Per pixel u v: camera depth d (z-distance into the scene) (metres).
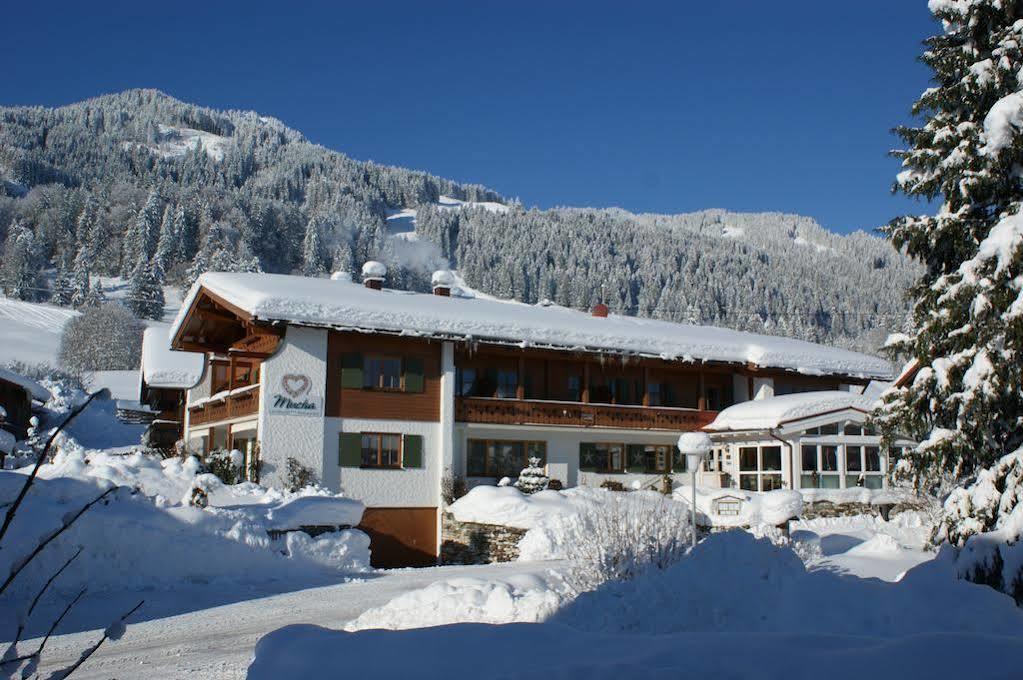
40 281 107.50
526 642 5.86
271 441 24.02
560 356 29.17
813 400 28.88
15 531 13.02
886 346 14.57
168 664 8.87
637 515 12.71
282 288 26.11
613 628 8.25
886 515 28.73
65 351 78.56
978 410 12.39
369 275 31.42
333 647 5.81
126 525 14.49
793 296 143.62
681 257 166.62
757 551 8.80
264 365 24.27
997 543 11.27
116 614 11.89
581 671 4.96
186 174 198.38
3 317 92.50
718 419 30.78
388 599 13.77
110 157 193.88
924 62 14.61
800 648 5.43
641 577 9.20
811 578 8.23
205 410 29.77
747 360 32.16
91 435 50.62
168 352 35.78
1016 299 12.05
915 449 13.60
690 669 5.11
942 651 5.13
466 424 27.33
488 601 9.62
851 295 149.12
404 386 26.31
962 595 7.70
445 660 5.56
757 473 29.17
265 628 11.12
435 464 26.44
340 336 25.55
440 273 32.97
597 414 29.61
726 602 8.31
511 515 23.11
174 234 125.56
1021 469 11.89
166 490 19.81
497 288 145.25
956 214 13.86
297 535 17.94
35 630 10.70
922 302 13.90
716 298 139.62
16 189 158.12
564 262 157.88
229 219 141.00
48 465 18.77
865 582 8.16
